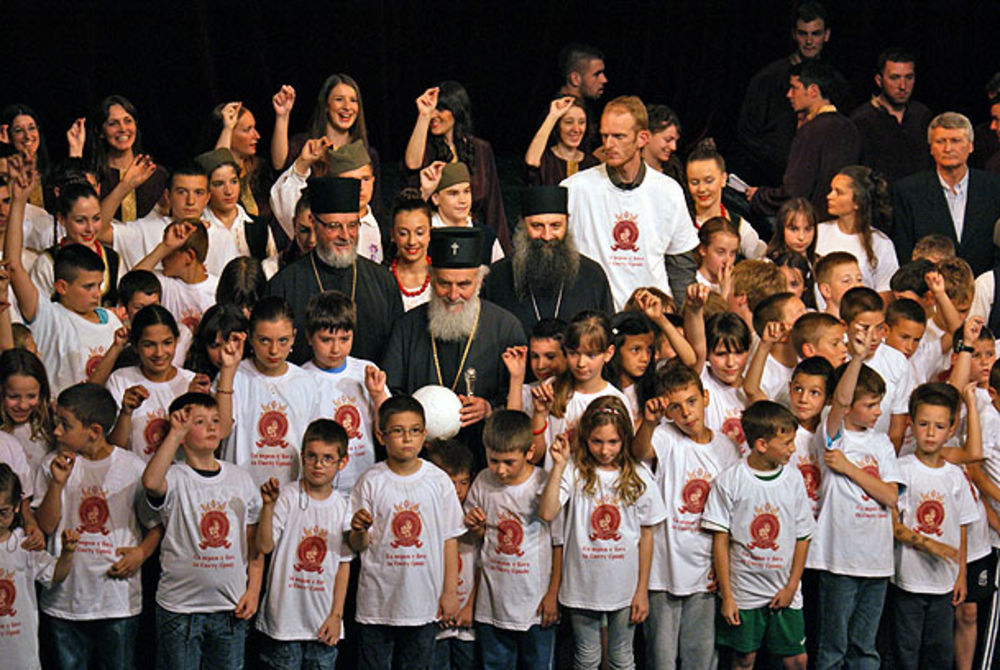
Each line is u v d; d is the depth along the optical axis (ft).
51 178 34.88
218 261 35.47
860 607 30.63
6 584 26.84
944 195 39.19
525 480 29.12
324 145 35.09
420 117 37.93
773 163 45.44
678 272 34.81
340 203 31.07
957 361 32.50
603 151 34.65
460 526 28.89
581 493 29.04
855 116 43.21
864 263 37.91
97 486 27.99
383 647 28.58
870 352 32.27
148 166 34.45
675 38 49.60
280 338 29.12
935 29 50.06
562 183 34.60
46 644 28.86
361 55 45.98
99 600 27.89
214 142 38.37
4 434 28.30
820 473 30.83
